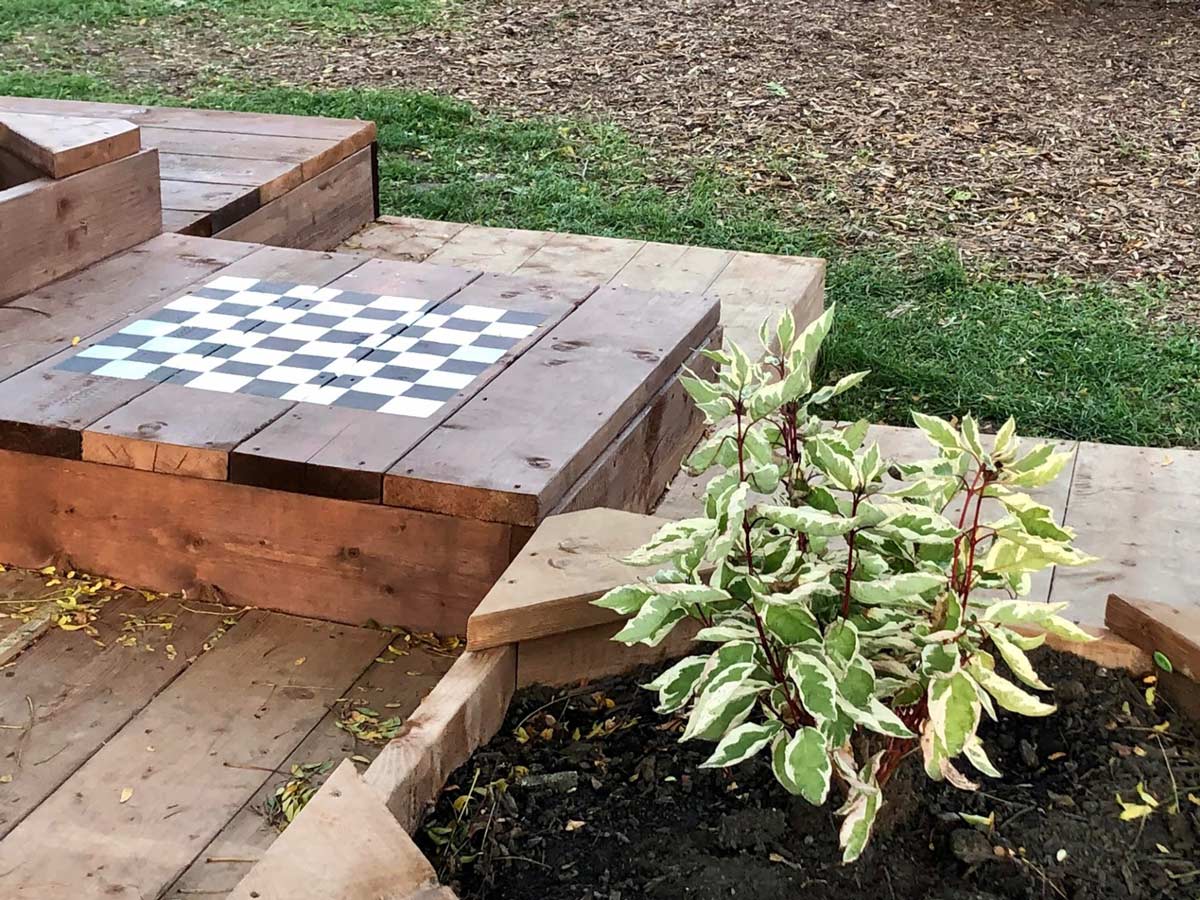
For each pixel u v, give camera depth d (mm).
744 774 1651
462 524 2340
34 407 2568
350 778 1434
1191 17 9406
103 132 3400
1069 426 3941
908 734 1337
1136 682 1803
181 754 2145
